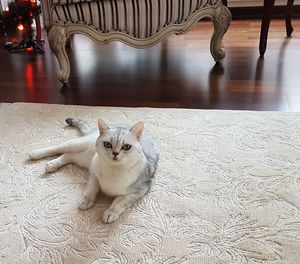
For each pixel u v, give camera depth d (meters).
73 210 1.26
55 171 1.47
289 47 2.81
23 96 2.16
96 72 2.53
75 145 1.46
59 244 1.13
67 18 2.12
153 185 1.37
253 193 1.32
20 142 1.66
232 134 1.69
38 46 2.92
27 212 1.26
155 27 2.25
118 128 1.25
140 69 2.57
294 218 1.20
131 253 1.09
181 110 1.92
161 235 1.15
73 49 3.00
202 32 3.31
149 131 1.73
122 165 1.21
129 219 1.22
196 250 1.10
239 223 1.19
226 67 2.52
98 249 1.11
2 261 1.08
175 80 2.36
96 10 2.12
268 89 2.16
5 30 3.11
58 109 1.97
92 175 1.34
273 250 1.09
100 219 1.22
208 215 1.23
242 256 1.08
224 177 1.41
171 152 1.57
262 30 2.58
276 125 1.74
